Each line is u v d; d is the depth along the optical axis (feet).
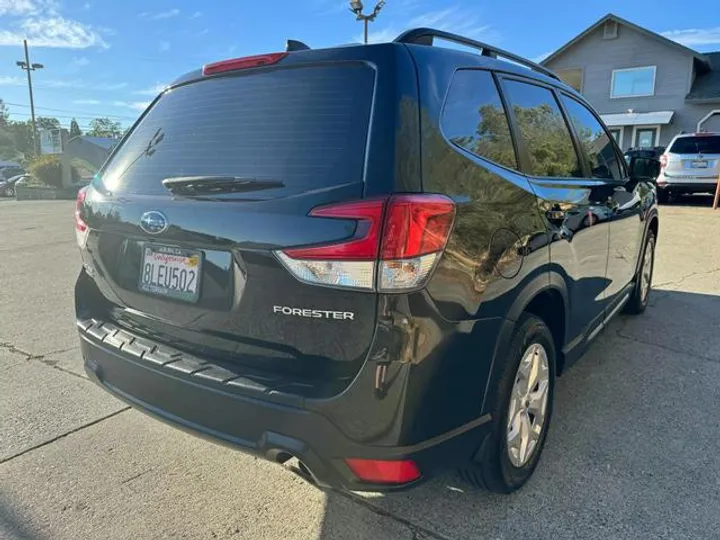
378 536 7.12
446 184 6.19
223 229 6.37
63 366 12.49
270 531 7.24
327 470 5.97
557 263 8.33
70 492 8.02
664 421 9.86
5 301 18.28
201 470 8.59
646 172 13.44
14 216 49.32
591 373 11.96
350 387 5.69
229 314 6.47
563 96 10.32
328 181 5.98
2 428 9.75
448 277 5.90
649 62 82.17
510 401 7.29
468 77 7.32
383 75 6.29
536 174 8.39
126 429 9.77
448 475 8.26
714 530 7.07
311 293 5.80
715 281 19.89
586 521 7.29
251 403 6.09
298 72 6.89
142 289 7.45
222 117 7.29
